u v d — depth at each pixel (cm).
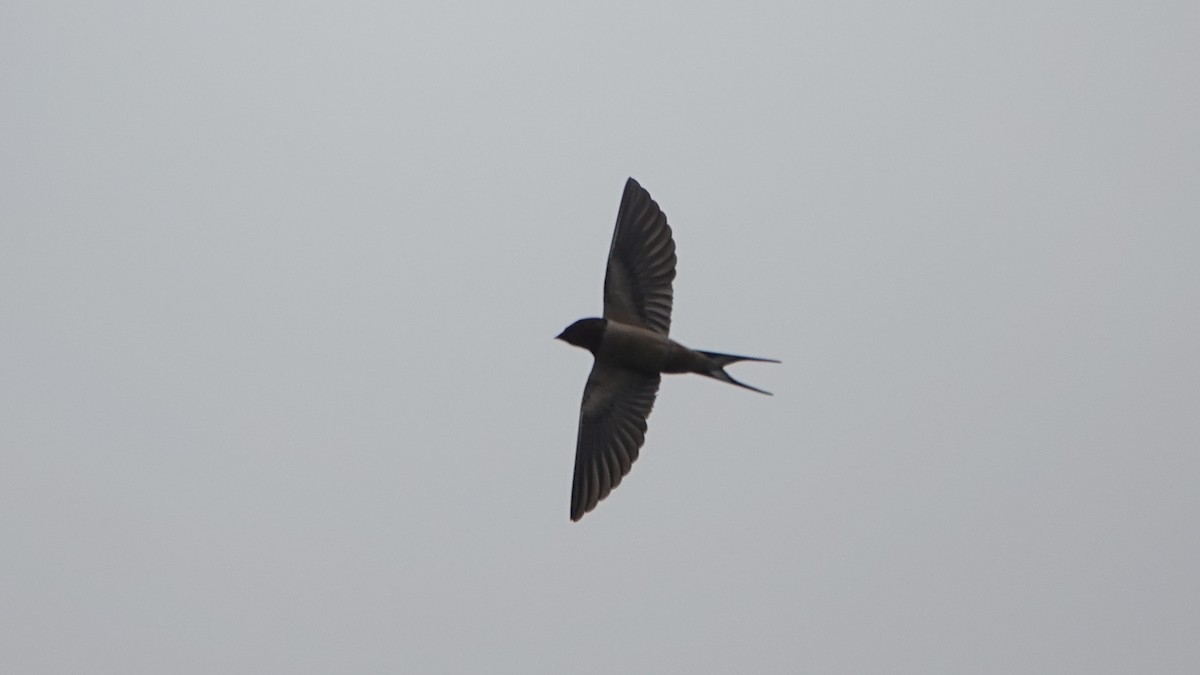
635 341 1270
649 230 1338
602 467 1273
